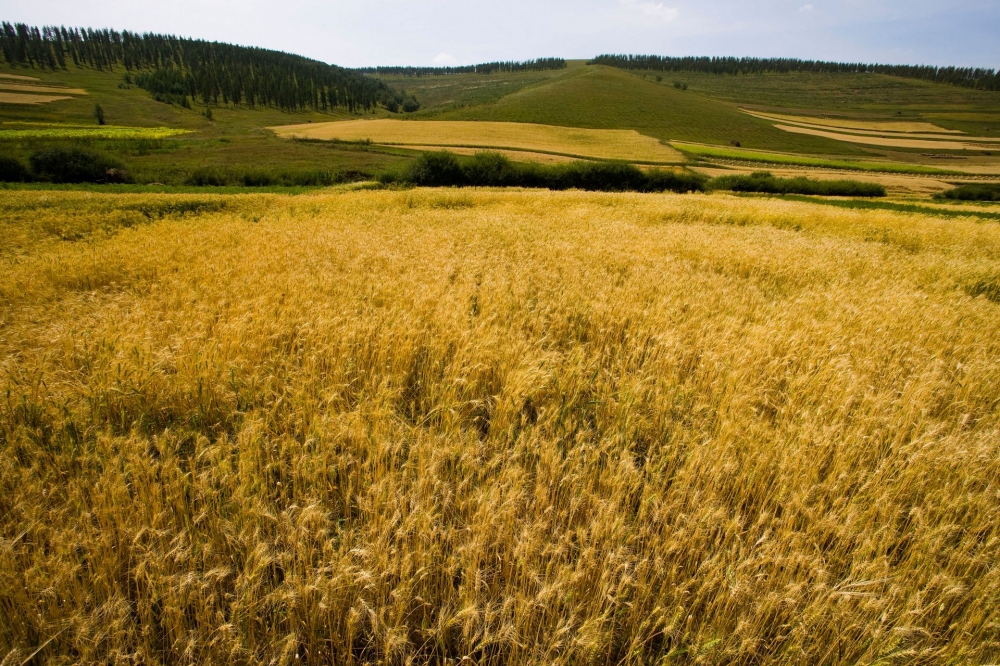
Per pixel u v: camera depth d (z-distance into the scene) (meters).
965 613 2.32
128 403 3.75
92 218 16.38
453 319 5.20
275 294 6.21
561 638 2.22
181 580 2.21
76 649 2.16
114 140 78.56
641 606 2.38
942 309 6.84
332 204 21.34
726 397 4.02
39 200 22.30
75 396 3.72
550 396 4.20
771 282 9.05
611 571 2.42
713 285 8.07
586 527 2.76
